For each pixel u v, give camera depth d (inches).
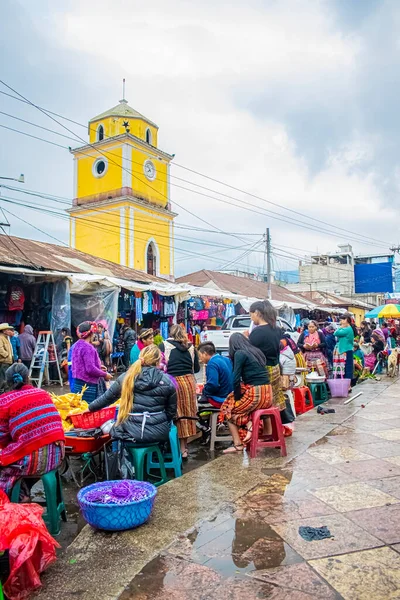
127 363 563.8
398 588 108.9
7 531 115.4
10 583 113.1
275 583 112.3
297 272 2434.8
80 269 583.8
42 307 497.0
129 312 633.0
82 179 1362.0
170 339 236.7
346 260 2237.9
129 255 1280.8
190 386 233.0
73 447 191.6
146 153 1353.3
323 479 180.4
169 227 1418.6
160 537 137.5
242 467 197.3
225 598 107.5
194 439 273.9
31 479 156.7
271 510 153.2
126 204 1278.3
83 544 135.1
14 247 585.0
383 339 553.9
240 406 216.4
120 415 181.3
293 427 265.1
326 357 429.7
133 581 116.1
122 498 148.4
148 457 203.8
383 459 203.6
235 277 1305.4
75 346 275.7
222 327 622.8
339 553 125.2
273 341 229.9
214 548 130.0
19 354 449.7
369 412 306.7
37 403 148.3
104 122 1357.0
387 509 151.7
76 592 112.8
